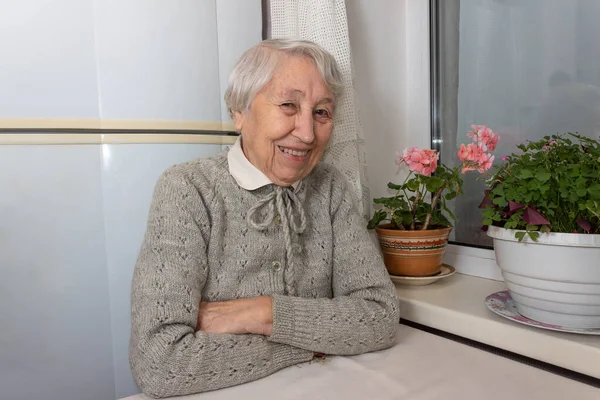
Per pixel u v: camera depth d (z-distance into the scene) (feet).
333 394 2.72
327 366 3.13
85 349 3.82
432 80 5.09
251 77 3.19
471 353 3.31
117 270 3.89
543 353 3.14
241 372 2.87
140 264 3.08
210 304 3.15
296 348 3.13
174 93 3.96
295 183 3.55
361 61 4.95
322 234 3.68
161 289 2.89
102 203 3.82
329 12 4.22
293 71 3.14
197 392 2.79
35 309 3.61
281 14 4.42
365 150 4.86
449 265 4.83
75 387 3.80
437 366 3.09
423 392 2.72
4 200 3.45
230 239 3.32
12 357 3.55
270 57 3.17
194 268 3.08
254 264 3.34
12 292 3.52
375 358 3.24
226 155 3.66
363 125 5.01
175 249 3.04
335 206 3.81
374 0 5.01
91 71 3.68
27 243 3.55
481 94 4.64
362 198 4.40
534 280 3.14
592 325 3.11
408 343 3.52
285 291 3.41
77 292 3.76
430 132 5.15
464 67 4.77
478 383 2.83
